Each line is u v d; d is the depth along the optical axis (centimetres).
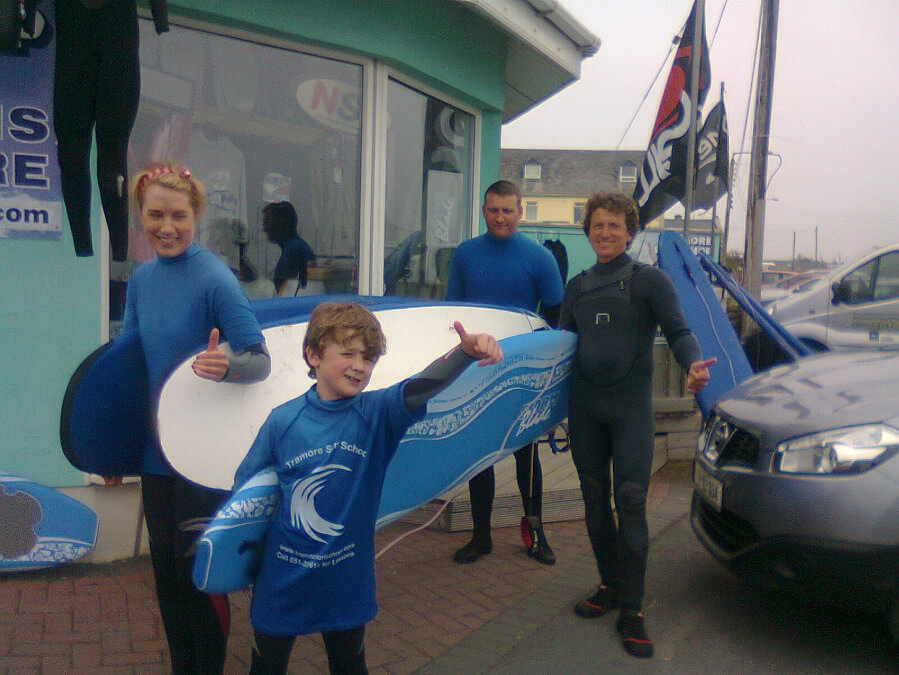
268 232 472
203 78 438
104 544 403
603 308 330
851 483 302
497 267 421
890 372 368
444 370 199
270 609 200
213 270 240
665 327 317
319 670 298
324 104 485
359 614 205
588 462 339
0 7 282
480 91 601
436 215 594
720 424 377
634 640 319
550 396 354
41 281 386
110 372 245
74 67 296
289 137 474
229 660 303
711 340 516
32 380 388
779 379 399
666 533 480
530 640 329
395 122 536
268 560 201
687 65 802
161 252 238
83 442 247
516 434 342
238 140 455
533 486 428
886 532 295
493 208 412
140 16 411
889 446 302
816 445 316
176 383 238
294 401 205
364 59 493
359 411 201
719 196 973
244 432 250
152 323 242
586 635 335
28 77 374
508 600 373
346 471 198
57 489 396
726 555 347
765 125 1094
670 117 812
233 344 237
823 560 305
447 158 599
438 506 473
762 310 584
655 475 624
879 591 299
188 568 242
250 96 456
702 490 378
